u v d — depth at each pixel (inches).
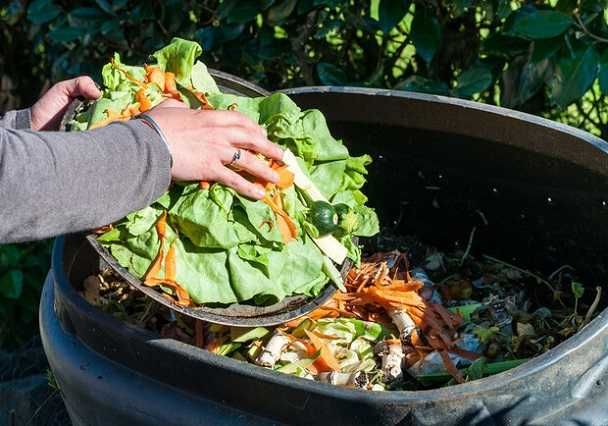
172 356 67.8
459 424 61.1
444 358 79.5
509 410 61.6
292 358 78.8
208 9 118.9
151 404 69.6
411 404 60.4
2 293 134.4
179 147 63.6
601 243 86.0
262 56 116.3
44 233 60.2
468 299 92.9
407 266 92.9
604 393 64.5
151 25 122.8
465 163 91.7
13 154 58.5
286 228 70.9
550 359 62.4
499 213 93.4
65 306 75.9
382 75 118.2
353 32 118.3
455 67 114.3
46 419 118.1
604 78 99.1
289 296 72.7
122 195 61.3
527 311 90.8
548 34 96.3
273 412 64.9
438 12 110.1
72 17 124.3
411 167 95.8
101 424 74.3
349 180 79.2
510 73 105.0
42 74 149.4
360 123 94.7
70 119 78.3
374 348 81.7
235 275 69.0
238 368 64.9
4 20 144.1
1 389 121.0
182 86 77.4
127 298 87.4
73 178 59.6
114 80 76.2
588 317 83.8
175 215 68.4
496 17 104.1
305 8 110.7
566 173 84.4
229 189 68.6
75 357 75.0
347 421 61.9
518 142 86.0
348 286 88.8
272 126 76.2
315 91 93.4
